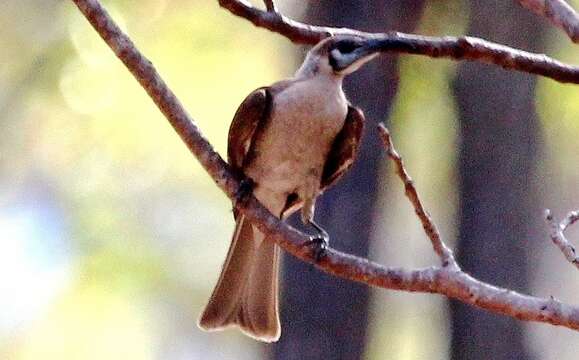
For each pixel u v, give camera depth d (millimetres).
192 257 16594
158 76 6984
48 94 14617
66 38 14281
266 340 8258
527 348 13617
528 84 13328
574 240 15633
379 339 15828
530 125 13469
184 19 14578
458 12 13031
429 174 14953
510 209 13523
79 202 15930
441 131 14211
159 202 16219
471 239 13664
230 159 8414
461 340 13695
